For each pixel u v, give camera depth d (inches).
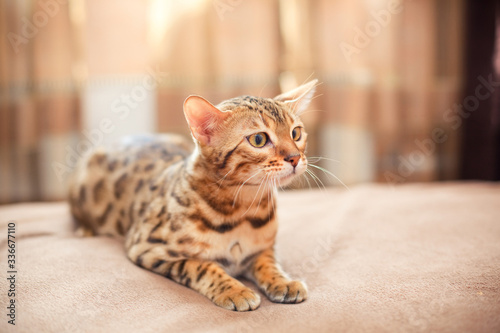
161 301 25.3
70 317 24.2
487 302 24.7
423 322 23.6
